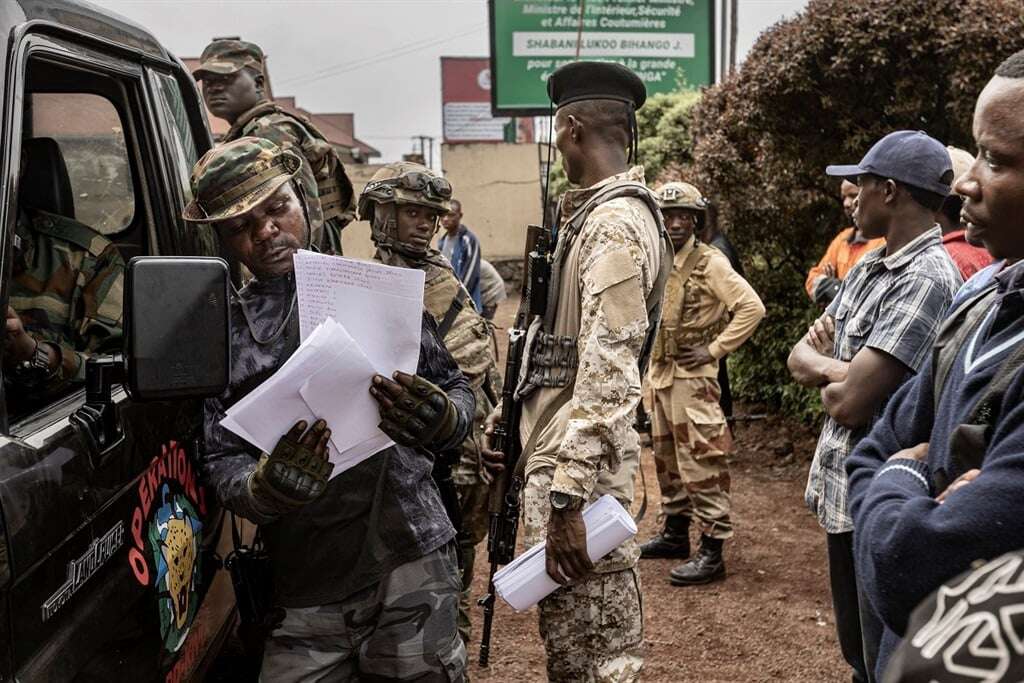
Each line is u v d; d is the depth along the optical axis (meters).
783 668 4.05
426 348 2.49
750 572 5.01
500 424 2.83
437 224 3.51
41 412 2.00
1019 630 1.15
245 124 4.23
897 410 1.83
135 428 2.20
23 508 1.64
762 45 6.88
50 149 2.71
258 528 2.41
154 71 2.89
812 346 3.05
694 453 4.81
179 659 2.42
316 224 3.63
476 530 3.62
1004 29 5.79
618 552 2.65
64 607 1.78
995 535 1.34
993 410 1.47
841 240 5.65
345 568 2.28
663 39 16.50
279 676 2.32
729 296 4.76
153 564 2.22
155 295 1.86
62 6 2.32
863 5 6.16
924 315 2.66
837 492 2.83
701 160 7.46
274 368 2.29
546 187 2.87
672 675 3.99
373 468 2.29
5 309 1.82
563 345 2.65
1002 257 1.66
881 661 1.69
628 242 2.50
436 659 2.33
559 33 16.28
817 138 6.90
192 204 2.36
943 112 6.44
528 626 4.48
